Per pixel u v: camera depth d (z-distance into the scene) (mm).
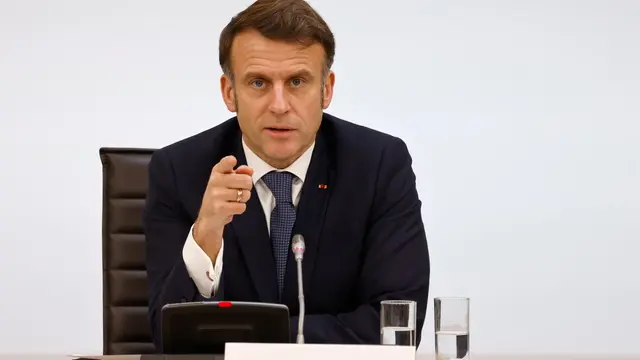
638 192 12938
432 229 12891
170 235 8617
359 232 8656
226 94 8336
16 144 12859
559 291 12891
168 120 12922
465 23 12938
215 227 7504
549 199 12914
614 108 12938
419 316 8406
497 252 12898
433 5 12930
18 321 12820
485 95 12930
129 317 9359
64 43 12906
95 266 12898
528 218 12922
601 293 12891
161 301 7660
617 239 12922
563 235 12914
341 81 12898
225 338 6371
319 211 8578
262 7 7848
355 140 8977
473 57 12938
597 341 12898
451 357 6500
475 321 12875
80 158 12906
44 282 12859
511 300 12891
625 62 12938
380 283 8461
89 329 12891
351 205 8664
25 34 12875
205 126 12938
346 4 12891
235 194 7379
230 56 7992
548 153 12930
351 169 8758
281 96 7770
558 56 12938
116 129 12906
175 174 8766
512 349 12883
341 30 12898
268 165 8539
